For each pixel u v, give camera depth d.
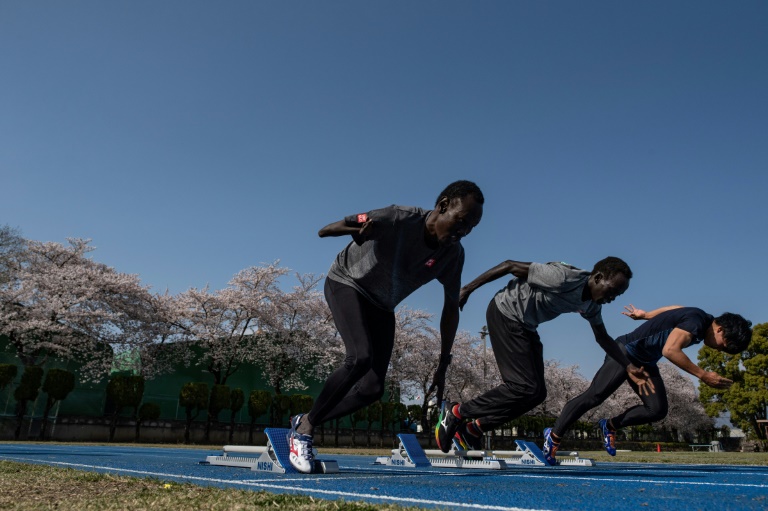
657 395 5.50
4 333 21.75
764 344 37.91
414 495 2.38
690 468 5.91
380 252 3.39
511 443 33.19
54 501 2.03
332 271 3.77
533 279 4.61
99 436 21.20
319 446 24.75
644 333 5.21
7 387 19.03
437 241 3.35
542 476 3.85
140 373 24.62
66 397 21.91
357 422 30.12
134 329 24.36
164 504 1.95
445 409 5.34
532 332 4.92
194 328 25.61
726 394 39.44
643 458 11.34
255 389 28.77
